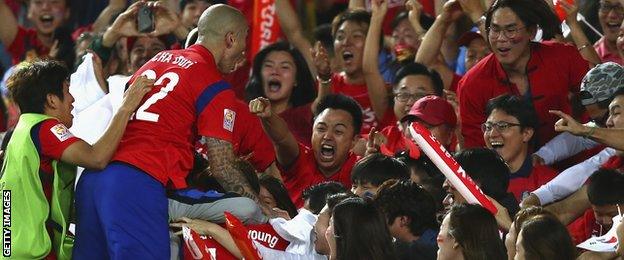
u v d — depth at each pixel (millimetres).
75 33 27969
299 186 21125
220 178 17250
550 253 15250
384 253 15617
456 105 21984
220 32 17469
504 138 19578
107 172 16953
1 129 25859
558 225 15391
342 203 15797
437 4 25422
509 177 18672
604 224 18188
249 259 16656
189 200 17109
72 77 19672
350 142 21109
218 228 17172
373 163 18359
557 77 20484
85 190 17062
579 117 20844
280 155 20906
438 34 23156
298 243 17297
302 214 17578
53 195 17344
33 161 17156
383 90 23125
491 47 20422
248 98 23828
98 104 17875
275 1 25234
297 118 23281
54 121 17266
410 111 20891
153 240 16828
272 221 17359
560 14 21625
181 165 17156
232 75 25625
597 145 20547
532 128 19641
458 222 15430
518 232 16047
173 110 17109
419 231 16828
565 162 20672
